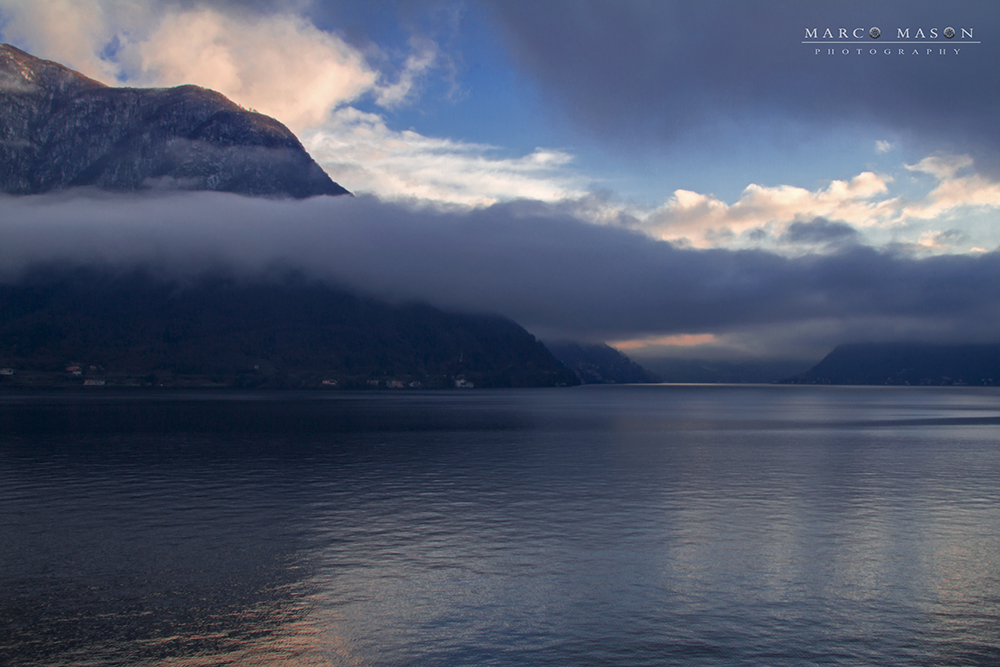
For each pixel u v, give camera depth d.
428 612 19.02
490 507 33.22
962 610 19.36
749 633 17.78
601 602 19.88
